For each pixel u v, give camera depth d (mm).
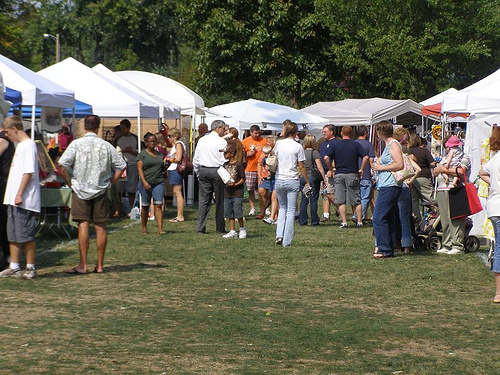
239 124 29875
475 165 15781
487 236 13398
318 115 33094
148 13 67062
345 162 19016
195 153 17375
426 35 40219
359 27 42000
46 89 17500
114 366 6762
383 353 7422
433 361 7121
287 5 42750
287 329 8352
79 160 11680
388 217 14070
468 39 41688
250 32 43781
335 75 46500
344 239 16625
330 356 7250
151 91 29422
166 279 11516
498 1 42031
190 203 25406
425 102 33625
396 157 13664
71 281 11180
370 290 10820
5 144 11695
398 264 13070
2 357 6992
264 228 18766
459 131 26062
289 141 15336
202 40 45406
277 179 15336
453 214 14281
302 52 45094
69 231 16719
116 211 21422
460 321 8898
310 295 10461
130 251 14469
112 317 8805
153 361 6941
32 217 11195
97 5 66938
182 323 8555
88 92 21969
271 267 12727
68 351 7238
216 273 12125
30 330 8062
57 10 68938
